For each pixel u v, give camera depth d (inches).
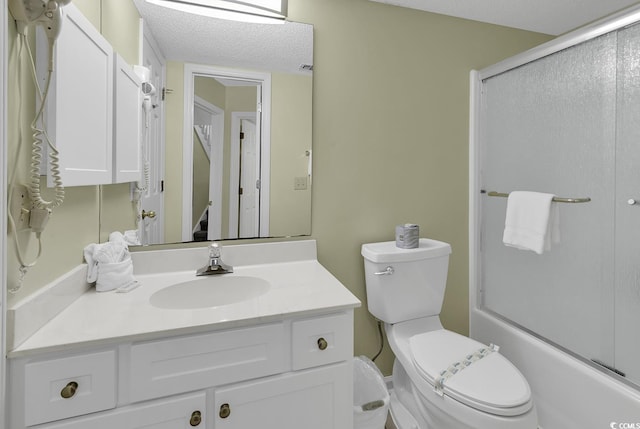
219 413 38.6
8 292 30.4
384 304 62.8
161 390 36.3
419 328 65.1
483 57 79.0
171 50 56.9
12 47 30.5
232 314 40.2
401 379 68.0
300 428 42.7
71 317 38.3
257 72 61.7
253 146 62.0
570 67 60.5
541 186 66.1
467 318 80.4
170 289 50.7
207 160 59.5
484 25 78.7
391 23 71.2
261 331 40.3
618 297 54.6
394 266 62.6
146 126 55.8
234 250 60.1
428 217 76.1
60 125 33.3
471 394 45.9
